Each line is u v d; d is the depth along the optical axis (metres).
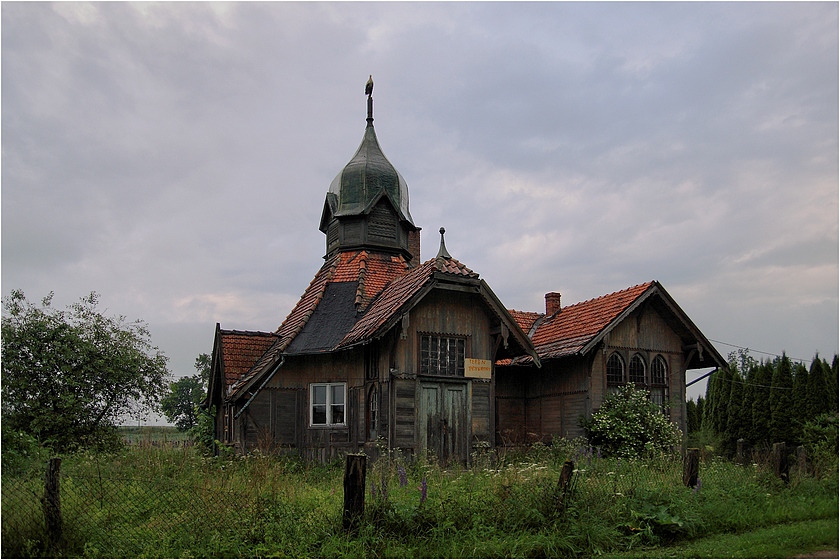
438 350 20.22
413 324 19.89
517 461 20.09
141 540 10.01
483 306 20.97
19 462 11.71
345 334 21.55
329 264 25.88
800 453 16.06
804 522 12.23
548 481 11.67
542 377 25.14
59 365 22.20
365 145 26.98
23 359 21.84
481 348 20.89
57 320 22.58
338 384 21.42
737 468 15.24
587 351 22.52
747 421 29.95
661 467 15.58
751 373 30.41
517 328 20.78
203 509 10.51
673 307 24.23
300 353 21.30
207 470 13.85
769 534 11.12
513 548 9.92
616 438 21.78
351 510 10.27
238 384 21.41
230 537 10.02
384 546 9.86
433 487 12.04
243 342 23.06
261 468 13.16
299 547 9.80
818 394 27.31
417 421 19.38
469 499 11.10
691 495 12.47
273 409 21.22
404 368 19.50
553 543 10.15
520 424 25.48
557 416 24.14
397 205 26.08
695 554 10.12
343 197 25.98
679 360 25.16
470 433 20.23
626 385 23.58
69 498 10.55
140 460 14.41
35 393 21.81
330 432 20.98
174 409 42.38
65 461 13.61
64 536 9.76
